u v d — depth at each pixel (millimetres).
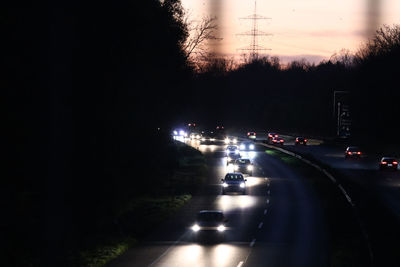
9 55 44812
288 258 36594
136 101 65125
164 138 80062
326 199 68625
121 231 45531
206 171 103938
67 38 51000
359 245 38750
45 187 50688
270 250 39469
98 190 57562
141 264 34750
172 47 79125
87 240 41156
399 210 52781
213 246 41094
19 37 45781
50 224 45031
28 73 46719
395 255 30188
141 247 40875
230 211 59656
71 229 44312
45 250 36719
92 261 34781
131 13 60156
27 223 44781
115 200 59562
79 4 52969
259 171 104812
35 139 49031
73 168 53719
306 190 78562
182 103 85750
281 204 64938
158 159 82250
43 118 49219
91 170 57125
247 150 154750
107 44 56656
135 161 71438
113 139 60812
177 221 53500
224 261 35656
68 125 52219
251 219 54250
